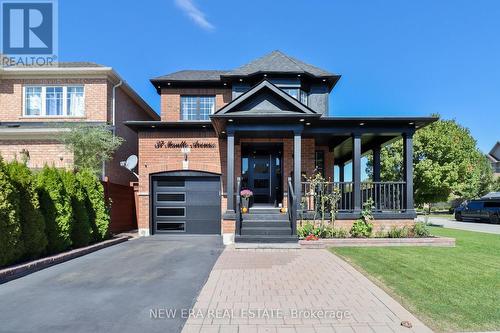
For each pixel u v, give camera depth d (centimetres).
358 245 951
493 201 2286
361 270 664
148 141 1283
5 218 630
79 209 891
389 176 2569
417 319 417
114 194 1227
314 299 493
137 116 1773
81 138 1220
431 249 911
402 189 1138
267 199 1338
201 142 1284
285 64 1409
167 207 1284
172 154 1280
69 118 1441
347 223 1074
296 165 1078
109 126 1413
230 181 1062
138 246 980
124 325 398
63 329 385
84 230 899
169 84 1494
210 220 1281
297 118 1041
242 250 903
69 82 1462
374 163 1406
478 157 2978
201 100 1522
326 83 1439
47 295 509
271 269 682
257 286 560
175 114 1496
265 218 1081
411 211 1092
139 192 1268
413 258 778
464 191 2662
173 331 382
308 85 1435
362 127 1148
